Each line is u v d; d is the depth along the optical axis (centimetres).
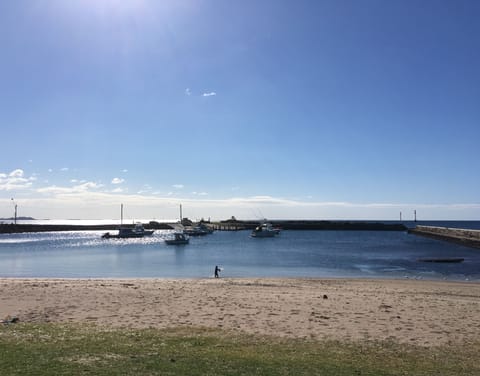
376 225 18162
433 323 1703
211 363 1073
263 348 1283
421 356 1254
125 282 3078
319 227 18438
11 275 4466
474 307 2061
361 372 1059
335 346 1345
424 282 3350
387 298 2302
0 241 12644
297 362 1120
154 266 5381
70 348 1175
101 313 1858
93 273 4625
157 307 1991
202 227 16550
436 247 8512
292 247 9000
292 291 2573
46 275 4462
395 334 1528
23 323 1614
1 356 1065
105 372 962
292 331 1551
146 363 1047
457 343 1421
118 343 1261
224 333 1488
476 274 4353
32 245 10525
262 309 1945
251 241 11506
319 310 1928
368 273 4478
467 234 9381
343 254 7069
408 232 15812
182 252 7825
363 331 1565
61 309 1942
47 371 952
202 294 2377
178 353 1164
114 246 9875
